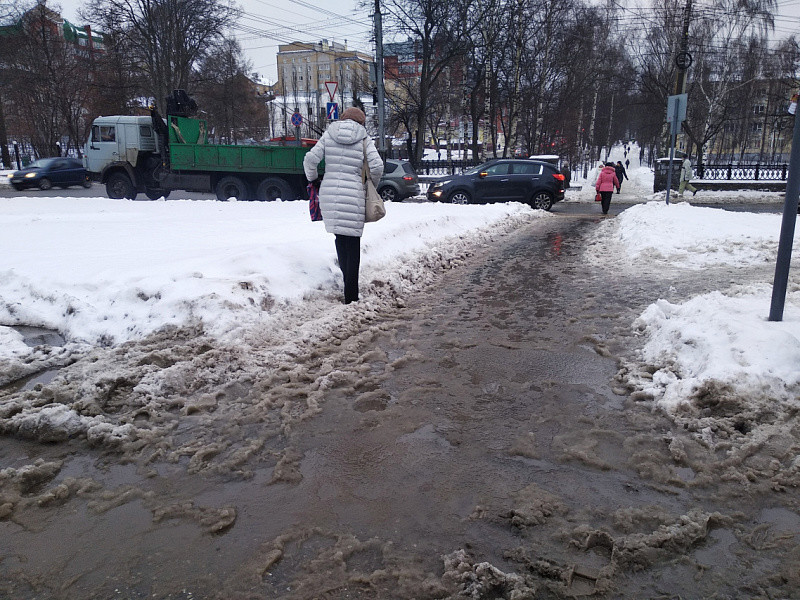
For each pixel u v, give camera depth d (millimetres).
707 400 3469
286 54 88812
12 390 3684
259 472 2871
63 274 5516
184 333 4438
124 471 2861
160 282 5000
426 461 2982
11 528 2414
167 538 2354
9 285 5508
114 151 18766
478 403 3701
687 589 2072
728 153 61750
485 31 29062
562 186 19578
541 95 31828
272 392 3779
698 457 2959
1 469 2852
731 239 9461
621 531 2395
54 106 41656
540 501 2602
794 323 4102
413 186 20844
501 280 7773
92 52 41375
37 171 26078
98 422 3230
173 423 3305
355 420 3445
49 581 2104
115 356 4082
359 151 5566
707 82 37656
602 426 3359
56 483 2758
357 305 5824
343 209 5539
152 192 19531
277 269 5848
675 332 4441
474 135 31469
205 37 34906
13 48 38719
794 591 2055
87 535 2371
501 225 13719
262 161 17656
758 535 2367
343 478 2816
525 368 4332
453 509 2562
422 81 29625
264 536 2371
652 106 38125
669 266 8234
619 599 2025
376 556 2252
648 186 32156
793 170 4000
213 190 18344
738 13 32469
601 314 5793
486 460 2994
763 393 3398
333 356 4477
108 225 9664
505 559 2234
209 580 2113
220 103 44562
